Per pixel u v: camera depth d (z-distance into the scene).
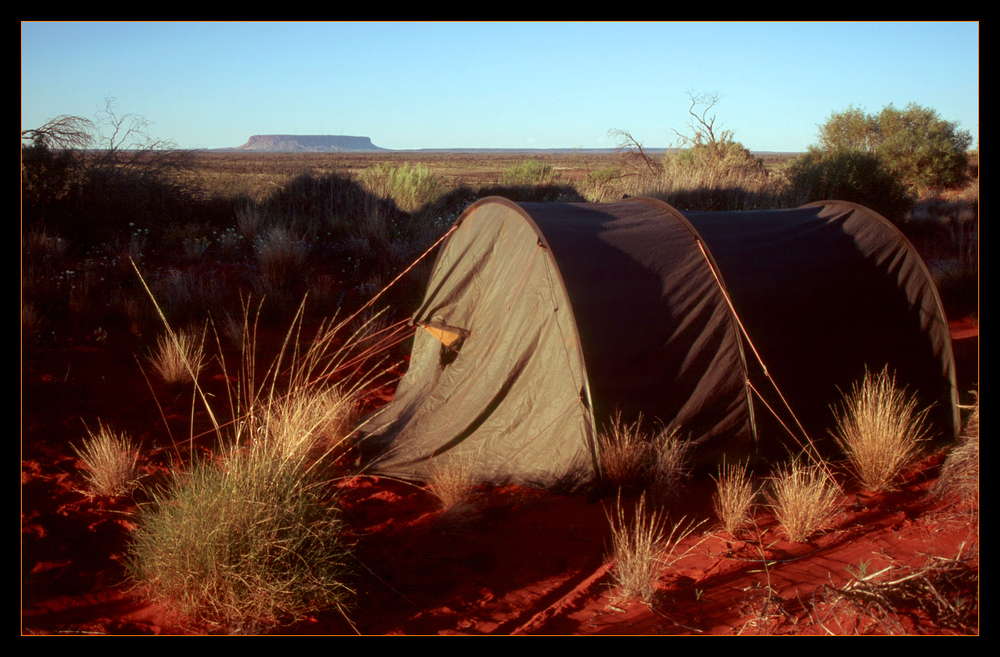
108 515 4.52
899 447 4.93
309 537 3.67
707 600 3.52
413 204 14.17
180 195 12.91
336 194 13.95
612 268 5.29
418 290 9.99
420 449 5.54
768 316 5.35
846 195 15.38
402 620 3.38
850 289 5.59
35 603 3.44
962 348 7.97
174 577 3.43
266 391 6.96
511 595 3.64
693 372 5.17
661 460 4.66
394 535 4.38
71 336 7.76
